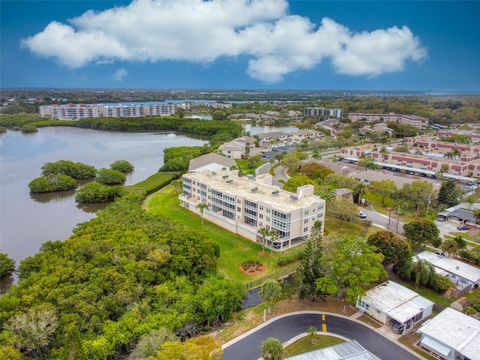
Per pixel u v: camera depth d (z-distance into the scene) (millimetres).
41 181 163750
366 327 69312
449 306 75438
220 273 87938
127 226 103000
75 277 75938
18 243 113500
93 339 60875
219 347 51781
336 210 119625
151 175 192750
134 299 71312
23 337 59031
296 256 96125
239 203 113625
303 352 62188
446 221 124312
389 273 88875
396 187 141875
